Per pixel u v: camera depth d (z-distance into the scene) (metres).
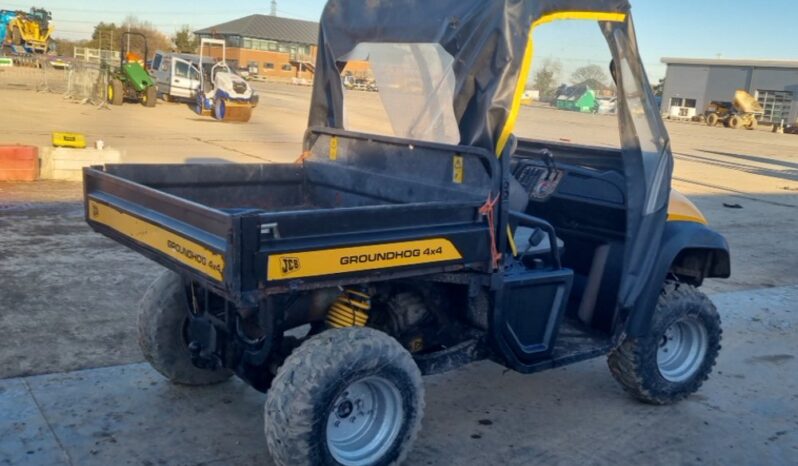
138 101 25.77
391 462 3.56
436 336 4.00
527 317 3.96
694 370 4.82
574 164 4.71
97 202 4.00
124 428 4.05
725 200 13.94
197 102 23.94
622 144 4.31
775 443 4.38
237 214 2.92
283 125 21.92
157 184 4.23
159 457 3.79
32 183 10.41
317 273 3.13
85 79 24.75
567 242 4.76
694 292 4.69
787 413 4.79
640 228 4.29
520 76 3.65
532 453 4.09
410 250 3.39
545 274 3.96
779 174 19.53
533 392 4.88
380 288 3.81
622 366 4.59
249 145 16.28
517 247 4.10
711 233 4.55
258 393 4.55
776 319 6.75
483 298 3.85
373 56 4.34
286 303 3.39
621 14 4.10
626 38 4.15
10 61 37.12
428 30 3.92
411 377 3.52
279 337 3.43
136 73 24.23
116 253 7.21
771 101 51.81
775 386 5.23
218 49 73.38
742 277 8.17
